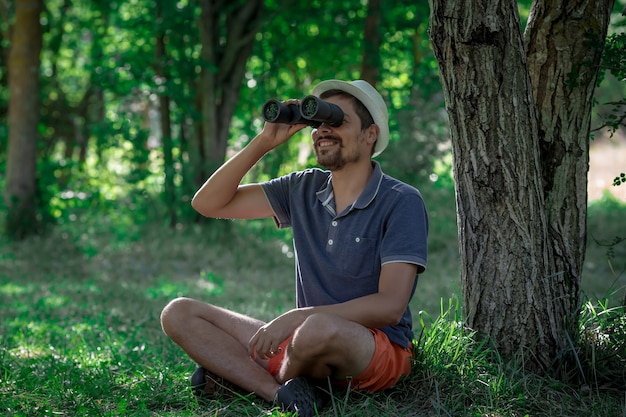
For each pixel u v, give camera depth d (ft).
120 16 42.37
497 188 12.54
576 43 12.92
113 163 49.19
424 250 10.85
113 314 22.02
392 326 11.41
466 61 12.33
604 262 30.17
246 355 11.65
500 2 12.17
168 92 35.81
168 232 36.27
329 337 10.36
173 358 14.94
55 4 47.91
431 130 37.11
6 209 36.09
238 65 37.65
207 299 24.91
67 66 52.90
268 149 11.96
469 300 13.03
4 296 24.86
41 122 47.03
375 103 11.19
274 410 10.65
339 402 10.91
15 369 14.21
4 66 43.65
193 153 37.35
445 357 12.23
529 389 11.96
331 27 41.24
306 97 10.39
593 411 11.21
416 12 38.55
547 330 12.64
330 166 11.21
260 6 37.55
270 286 28.73
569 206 13.12
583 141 13.20
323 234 11.47
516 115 12.39
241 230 37.11
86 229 39.04
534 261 12.60
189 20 36.24
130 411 11.33
